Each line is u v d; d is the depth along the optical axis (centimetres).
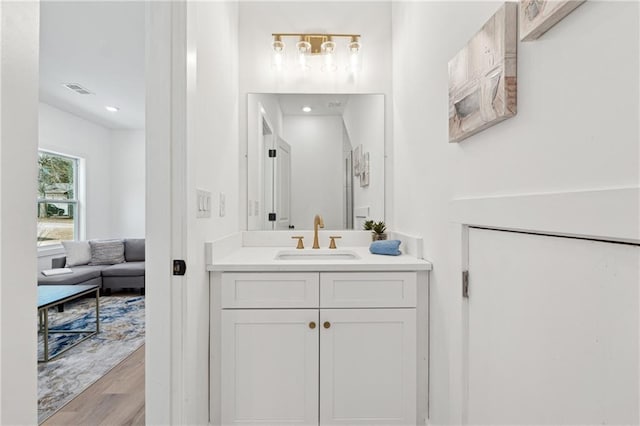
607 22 58
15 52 40
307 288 147
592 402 63
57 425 167
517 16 83
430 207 147
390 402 148
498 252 95
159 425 114
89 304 377
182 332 115
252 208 217
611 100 57
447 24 127
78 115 484
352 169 221
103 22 244
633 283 54
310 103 221
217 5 160
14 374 40
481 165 102
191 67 118
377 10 219
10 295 39
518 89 83
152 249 115
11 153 39
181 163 115
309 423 147
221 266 143
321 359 148
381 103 219
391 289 148
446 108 128
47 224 466
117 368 226
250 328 147
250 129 216
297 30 217
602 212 58
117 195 562
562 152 68
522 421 84
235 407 146
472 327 110
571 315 68
